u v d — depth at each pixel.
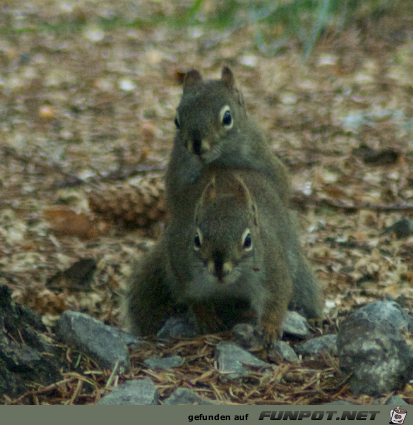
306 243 11.45
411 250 11.14
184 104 8.37
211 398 6.02
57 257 10.99
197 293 7.48
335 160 15.05
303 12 23.20
